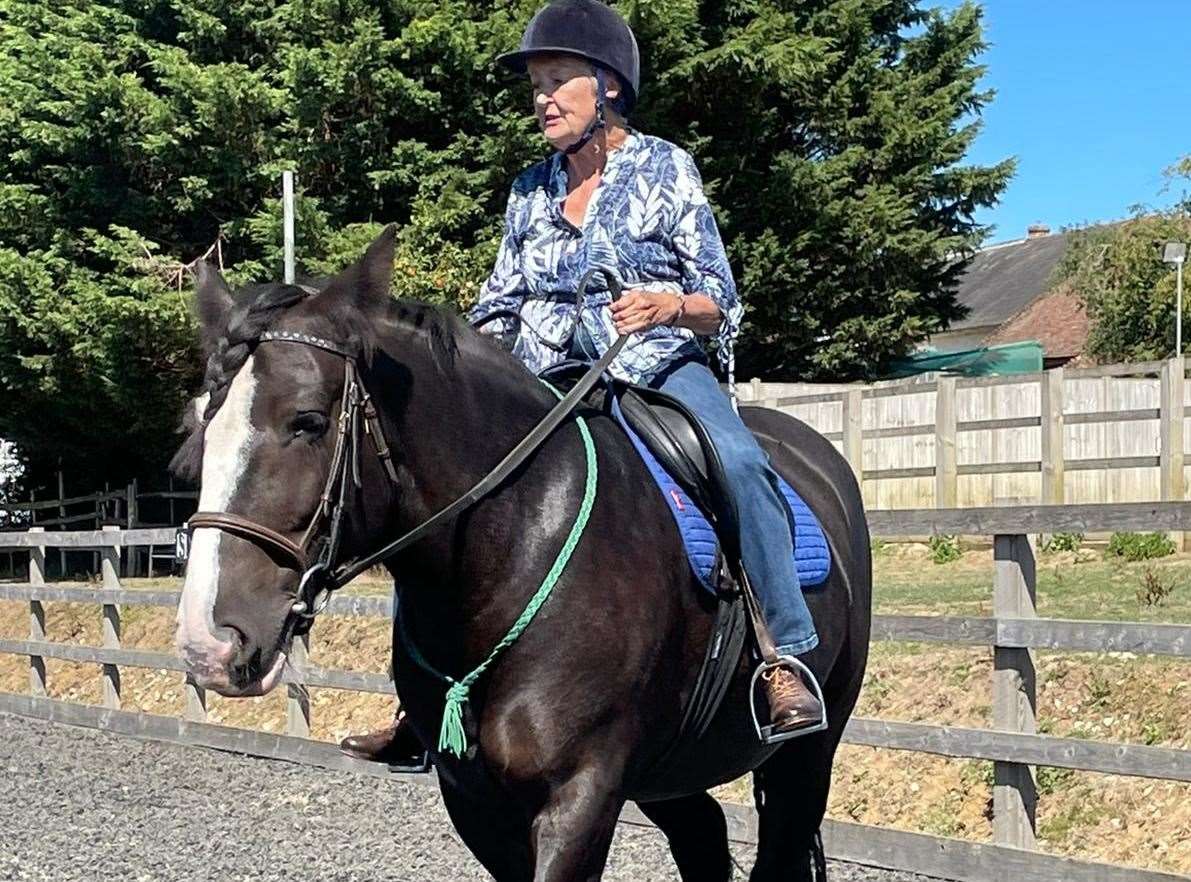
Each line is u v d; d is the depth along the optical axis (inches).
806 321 812.0
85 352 661.3
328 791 304.3
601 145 135.4
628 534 118.7
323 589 105.3
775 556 128.3
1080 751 202.5
